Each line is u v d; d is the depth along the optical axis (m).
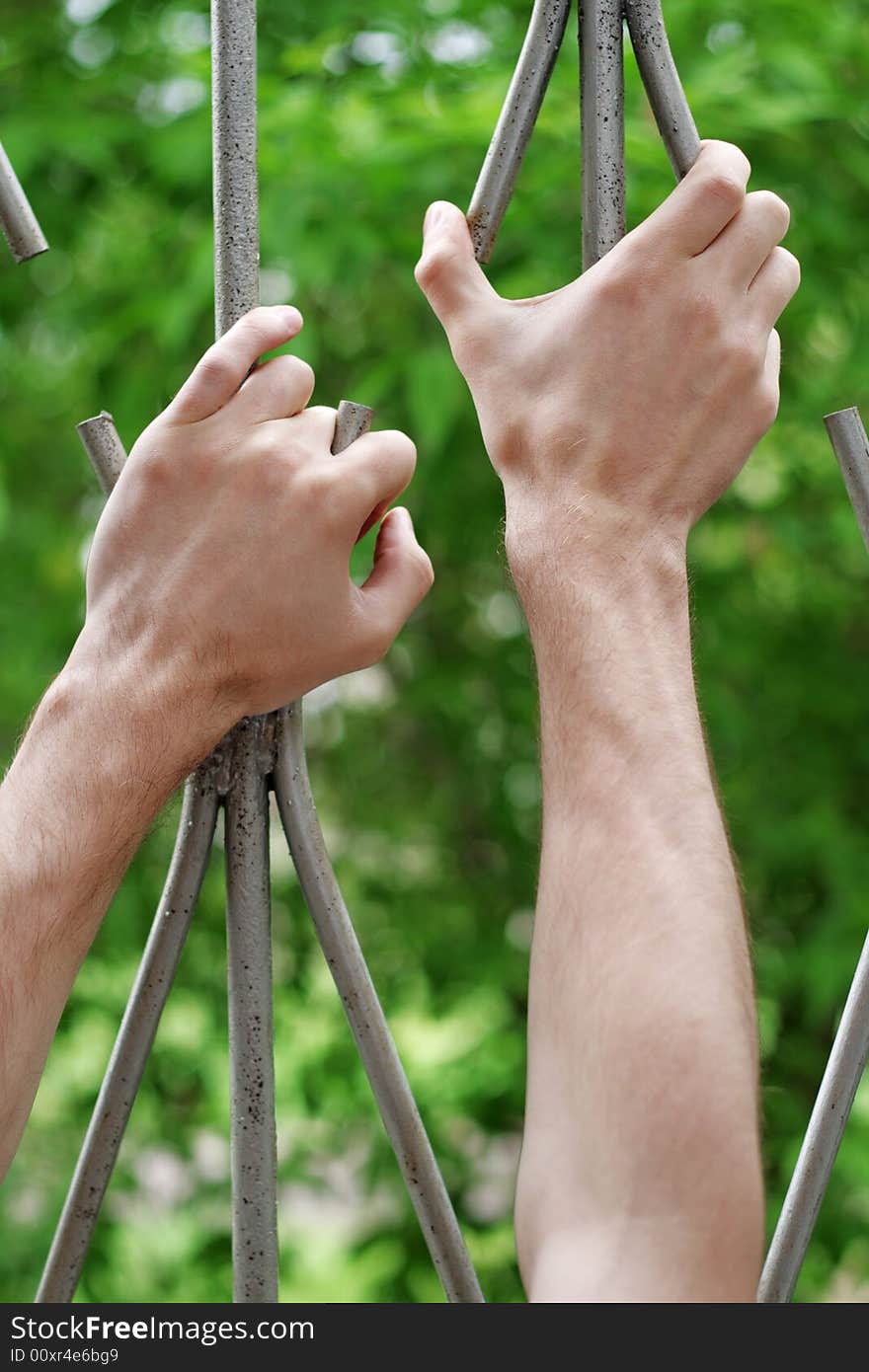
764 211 0.59
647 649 0.58
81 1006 1.89
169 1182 2.23
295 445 0.56
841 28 1.62
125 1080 0.61
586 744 0.57
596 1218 0.53
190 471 0.56
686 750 0.57
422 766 2.13
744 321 0.59
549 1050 0.56
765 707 1.93
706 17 1.61
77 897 0.55
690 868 0.56
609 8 0.61
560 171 1.46
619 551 0.58
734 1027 0.54
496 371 0.61
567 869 0.57
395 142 1.42
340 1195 2.02
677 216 0.58
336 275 1.50
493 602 2.04
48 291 1.81
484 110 1.43
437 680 1.96
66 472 2.07
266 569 0.55
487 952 1.99
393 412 1.75
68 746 0.55
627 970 0.55
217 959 2.01
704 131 1.46
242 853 0.60
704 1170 0.53
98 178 1.64
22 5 1.71
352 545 0.56
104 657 0.56
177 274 1.66
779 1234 0.61
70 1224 0.61
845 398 1.76
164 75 1.67
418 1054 2.18
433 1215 0.60
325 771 2.14
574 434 0.59
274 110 1.47
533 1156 0.56
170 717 0.55
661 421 0.58
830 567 1.96
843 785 1.91
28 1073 0.54
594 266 0.61
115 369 1.73
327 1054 2.00
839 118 1.55
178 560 0.56
